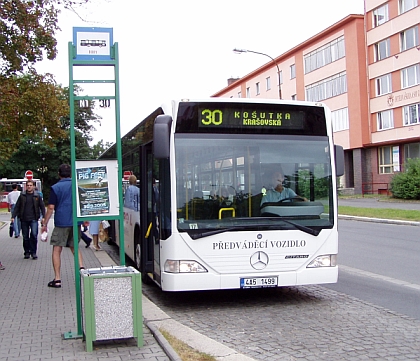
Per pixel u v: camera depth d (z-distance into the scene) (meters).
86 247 16.27
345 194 49.41
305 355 5.85
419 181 36.47
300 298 9.00
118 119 6.42
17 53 14.15
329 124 8.67
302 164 8.47
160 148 7.82
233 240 8.02
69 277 10.91
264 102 8.40
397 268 12.03
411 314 7.71
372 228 22.08
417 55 42.66
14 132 17.19
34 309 7.93
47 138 17.98
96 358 5.52
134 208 11.56
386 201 37.69
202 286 7.92
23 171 57.34
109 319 5.79
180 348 5.76
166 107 8.31
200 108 8.20
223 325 7.29
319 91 54.25
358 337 6.52
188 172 8.04
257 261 8.09
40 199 14.02
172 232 7.92
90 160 6.41
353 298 8.89
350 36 48.94
